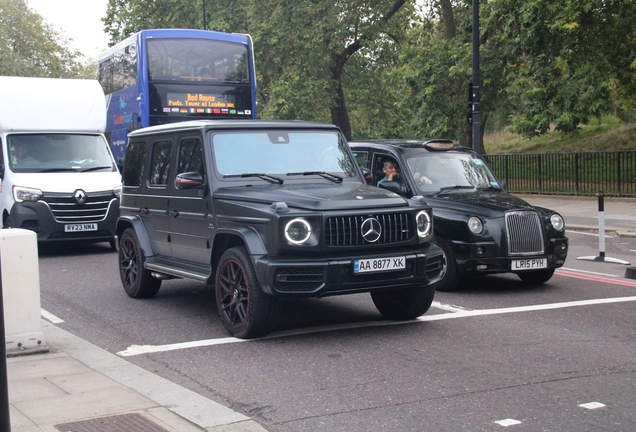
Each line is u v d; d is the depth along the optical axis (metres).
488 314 8.39
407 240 7.29
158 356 6.88
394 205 7.34
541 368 6.18
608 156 24.73
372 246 7.08
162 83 18.30
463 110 26.50
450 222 9.72
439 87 26.83
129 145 10.26
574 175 25.67
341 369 6.27
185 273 8.36
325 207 7.01
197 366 6.50
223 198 7.69
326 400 5.46
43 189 14.76
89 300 9.94
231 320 7.47
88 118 16.39
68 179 15.12
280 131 8.55
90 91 16.75
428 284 7.43
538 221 9.70
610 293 9.66
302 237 6.87
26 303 6.87
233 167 8.09
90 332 8.02
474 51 21.59
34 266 6.91
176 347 7.18
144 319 8.60
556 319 8.09
